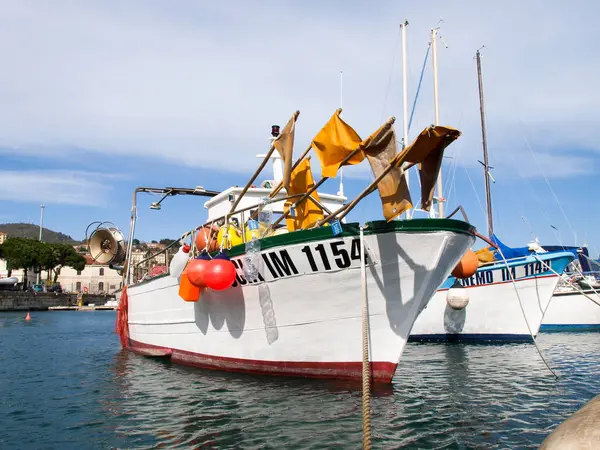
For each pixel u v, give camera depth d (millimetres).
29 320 40062
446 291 18172
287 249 8250
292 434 6324
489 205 24312
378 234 7672
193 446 6016
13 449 6070
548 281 16438
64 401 8672
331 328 8500
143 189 15453
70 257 77750
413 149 6496
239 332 9602
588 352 14531
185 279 9766
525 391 8898
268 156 8625
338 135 7527
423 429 6531
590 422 3439
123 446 6121
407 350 15273
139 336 14125
